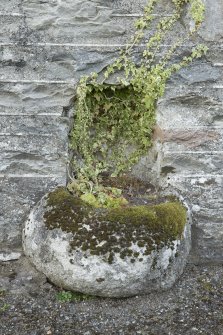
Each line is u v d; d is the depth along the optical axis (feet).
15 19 10.69
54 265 10.30
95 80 11.03
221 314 10.32
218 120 11.25
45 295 10.53
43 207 10.62
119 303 10.43
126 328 9.98
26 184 11.05
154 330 9.95
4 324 9.94
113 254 10.07
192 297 10.67
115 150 11.96
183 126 11.19
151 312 10.31
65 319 10.11
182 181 11.34
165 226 10.36
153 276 10.29
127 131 11.83
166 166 11.30
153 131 11.60
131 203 11.03
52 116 10.96
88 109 11.42
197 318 10.23
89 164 11.62
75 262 10.11
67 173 11.23
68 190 11.16
